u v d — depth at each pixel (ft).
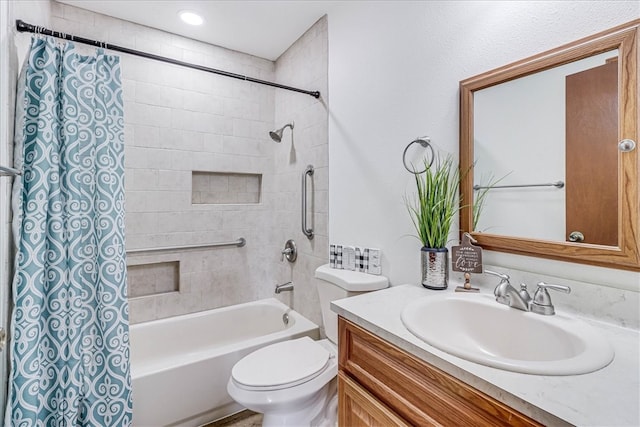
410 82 4.74
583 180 2.99
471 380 2.17
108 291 4.51
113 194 4.68
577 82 3.03
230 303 8.29
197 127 7.75
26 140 4.08
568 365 2.13
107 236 4.56
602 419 1.67
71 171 4.35
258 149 8.66
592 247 2.90
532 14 3.35
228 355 5.85
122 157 4.86
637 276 2.69
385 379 2.95
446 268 4.06
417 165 4.63
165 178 7.34
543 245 3.24
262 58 8.70
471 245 3.83
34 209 3.95
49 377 4.06
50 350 4.08
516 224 3.51
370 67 5.49
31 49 4.17
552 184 3.21
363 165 5.66
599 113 2.89
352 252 5.65
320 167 6.88
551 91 3.21
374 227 5.43
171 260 7.47
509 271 3.54
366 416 3.14
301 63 7.54
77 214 4.36
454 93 4.14
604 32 2.83
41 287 3.90
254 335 8.23
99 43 4.75
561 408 1.76
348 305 3.57
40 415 3.82
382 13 5.23
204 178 8.13
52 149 4.16
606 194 2.85
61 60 4.39
